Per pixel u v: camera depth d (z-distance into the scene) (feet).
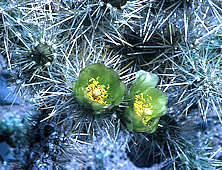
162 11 1.03
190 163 1.22
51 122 1.20
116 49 1.20
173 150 1.23
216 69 1.08
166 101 0.96
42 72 1.08
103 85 0.94
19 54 1.11
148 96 0.97
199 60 1.09
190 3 1.01
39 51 1.02
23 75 1.14
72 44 1.15
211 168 1.25
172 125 1.21
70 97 0.99
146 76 0.97
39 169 1.19
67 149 1.22
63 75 1.06
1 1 1.14
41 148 1.20
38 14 1.11
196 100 1.17
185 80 1.11
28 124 1.28
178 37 1.10
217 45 1.14
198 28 1.13
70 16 1.09
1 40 1.21
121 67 1.22
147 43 1.16
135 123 0.92
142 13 1.14
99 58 1.16
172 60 1.14
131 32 1.19
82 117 0.98
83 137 1.24
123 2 1.07
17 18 1.07
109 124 1.01
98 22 1.07
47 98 1.15
